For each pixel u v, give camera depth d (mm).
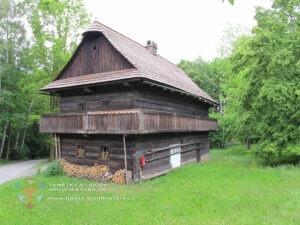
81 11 27234
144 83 15305
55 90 18156
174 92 18984
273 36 19688
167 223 8820
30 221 9352
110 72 16406
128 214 9758
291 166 18859
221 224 8672
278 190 12523
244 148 36469
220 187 13273
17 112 29219
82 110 17984
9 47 27562
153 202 11078
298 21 20266
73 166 17125
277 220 8914
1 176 18016
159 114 15602
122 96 16062
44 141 34875
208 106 28859
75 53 18359
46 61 26703
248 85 20734
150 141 16688
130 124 14000
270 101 19094
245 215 9469
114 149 15961
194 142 23938
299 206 10164
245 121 21078
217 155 30484
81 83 16656
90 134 16234
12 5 28359
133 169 15094
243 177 15664
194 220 9055
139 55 18672
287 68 19172
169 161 19000
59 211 10258
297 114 18250
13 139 33000
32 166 23188
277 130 19375
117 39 17828
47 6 25828
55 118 17516
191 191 12609
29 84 26453
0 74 26703
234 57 21969
